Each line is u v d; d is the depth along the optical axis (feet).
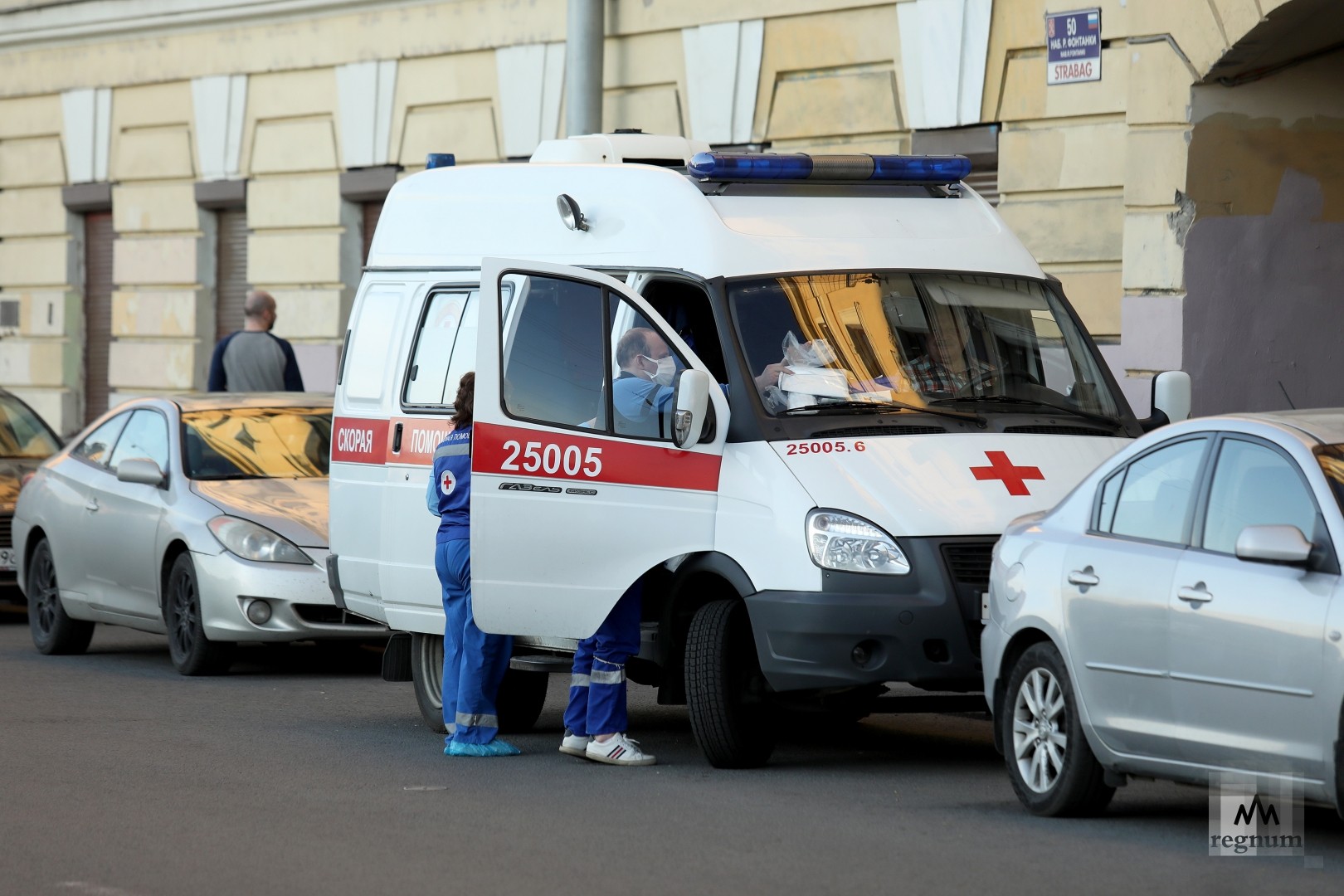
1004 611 49.29
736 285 58.18
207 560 77.10
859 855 43.50
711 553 55.26
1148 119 88.17
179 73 138.82
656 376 56.54
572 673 58.70
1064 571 47.32
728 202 60.34
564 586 56.29
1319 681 40.14
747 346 57.11
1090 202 91.50
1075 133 91.91
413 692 74.64
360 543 66.80
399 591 64.49
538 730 65.87
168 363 141.18
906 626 52.54
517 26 117.50
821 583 52.95
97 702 71.00
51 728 64.49
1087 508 48.06
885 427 56.13
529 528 56.08
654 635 58.18
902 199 63.10
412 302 66.08
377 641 91.20
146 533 81.35
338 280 129.49
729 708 55.26
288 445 84.53
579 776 55.42
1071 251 92.22
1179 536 44.98
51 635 87.35
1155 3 87.76
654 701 74.23
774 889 40.19
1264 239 88.58
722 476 55.47
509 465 55.98
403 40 124.16
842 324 58.34
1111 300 90.94
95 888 40.81
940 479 54.60
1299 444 43.06
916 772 55.98
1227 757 42.45
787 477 54.34
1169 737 43.93
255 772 55.83
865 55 100.58
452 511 58.80
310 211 130.62
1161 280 88.02
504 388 56.03
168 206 140.56
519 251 63.26
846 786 53.31
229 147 135.54
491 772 56.18
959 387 58.23
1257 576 42.14
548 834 46.42
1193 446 45.80
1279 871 41.24
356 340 68.33
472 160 120.57
